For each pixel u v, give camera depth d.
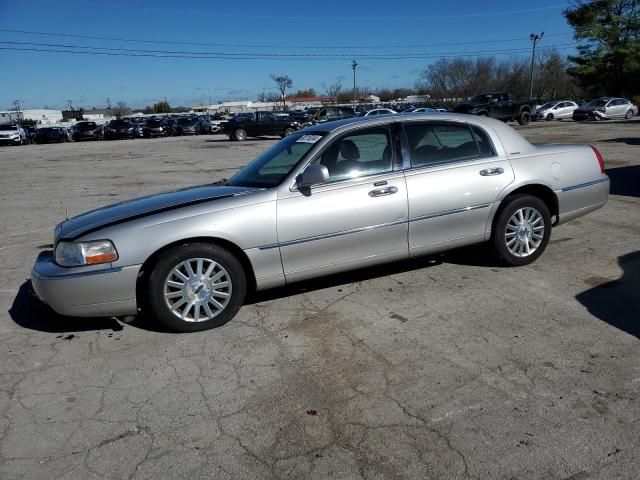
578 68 48.91
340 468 2.59
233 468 2.62
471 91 75.62
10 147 36.66
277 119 32.91
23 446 2.85
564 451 2.62
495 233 5.10
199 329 4.16
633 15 46.59
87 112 131.38
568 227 6.77
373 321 4.22
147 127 44.03
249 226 4.14
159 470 2.63
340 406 3.10
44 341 4.14
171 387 3.39
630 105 36.25
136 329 4.28
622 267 5.14
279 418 3.01
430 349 3.72
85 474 2.62
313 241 4.35
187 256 4.03
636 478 2.43
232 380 3.44
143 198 4.82
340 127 4.65
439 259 5.62
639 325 3.90
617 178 10.07
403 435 2.81
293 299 4.75
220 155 21.97
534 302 4.41
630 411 2.90
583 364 3.41
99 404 3.23
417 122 4.87
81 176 15.66
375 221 4.53
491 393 3.14
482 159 5.01
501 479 2.46
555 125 32.03
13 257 6.66
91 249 3.90
